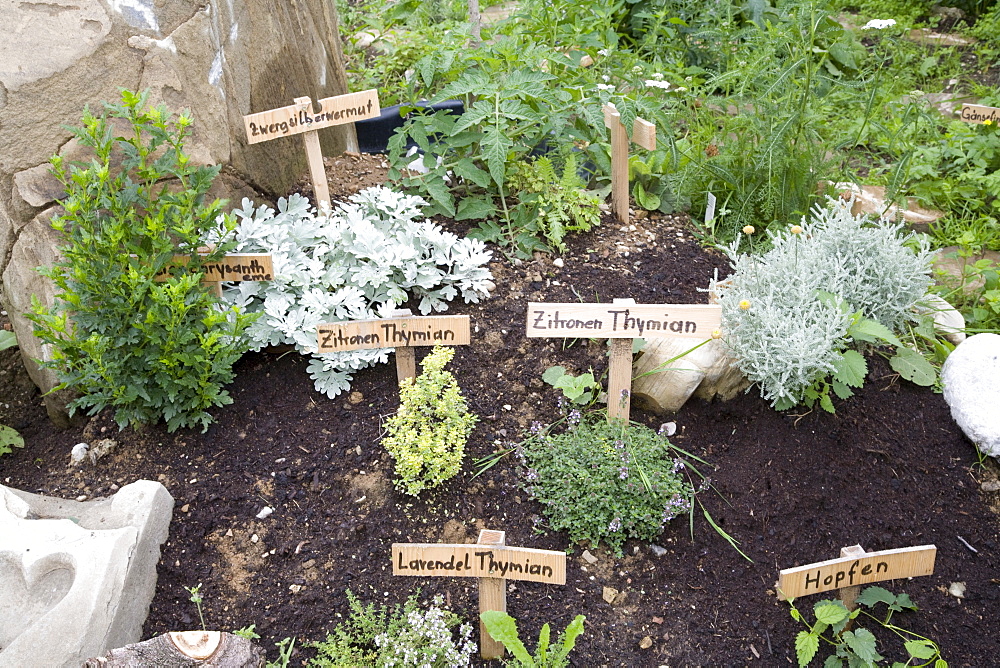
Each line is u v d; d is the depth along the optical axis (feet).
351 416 10.03
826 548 9.07
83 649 7.54
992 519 9.59
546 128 11.98
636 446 9.39
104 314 8.98
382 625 8.07
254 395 10.29
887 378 10.89
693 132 15.05
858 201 13.75
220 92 11.11
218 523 9.08
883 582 8.89
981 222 14.69
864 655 7.66
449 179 13.15
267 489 9.37
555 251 12.30
